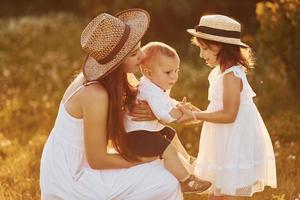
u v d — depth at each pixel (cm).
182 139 746
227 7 1384
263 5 874
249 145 464
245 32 1350
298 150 684
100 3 1443
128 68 446
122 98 446
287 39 861
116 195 446
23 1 1934
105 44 433
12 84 1066
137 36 435
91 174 451
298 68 870
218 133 467
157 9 1368
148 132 454
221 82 464
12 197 568
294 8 839
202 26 471
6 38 1352
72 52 1271
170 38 1389
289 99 890
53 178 457
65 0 1847
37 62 1202
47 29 1435
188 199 557
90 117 440
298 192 564
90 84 444
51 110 901
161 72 451
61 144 458
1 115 880
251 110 466
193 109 471
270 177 484
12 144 752
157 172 451
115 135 445
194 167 489
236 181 462
